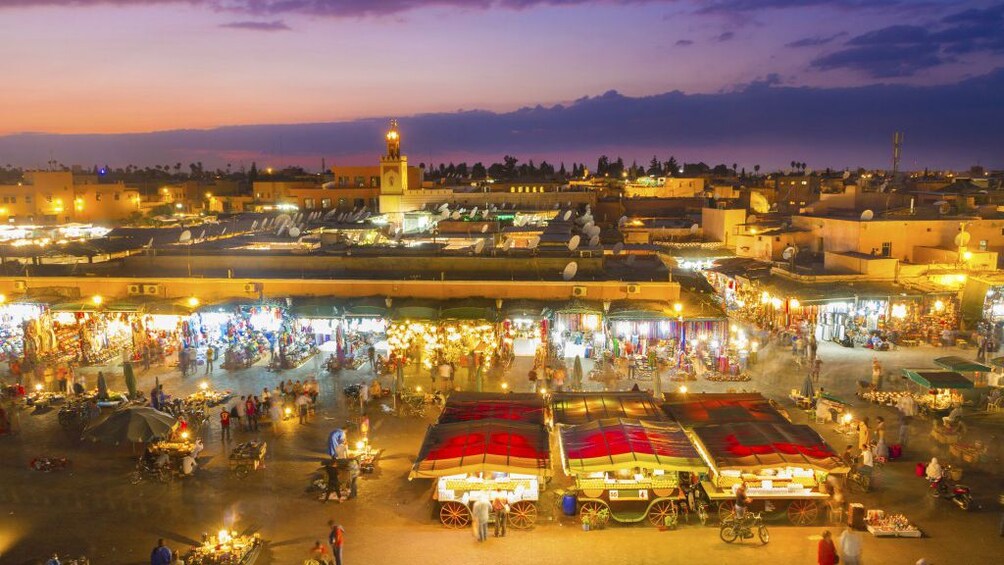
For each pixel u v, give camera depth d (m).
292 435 29.33
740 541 21.09
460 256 42.88
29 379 36.91
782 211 74.69
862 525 21.61
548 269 42.22
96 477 25.64
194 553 20.03
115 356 40.28
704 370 36.62
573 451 22.73
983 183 96.88
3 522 22.39
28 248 51.41
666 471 22.12
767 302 46.34
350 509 23.16
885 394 32.25
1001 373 33.28
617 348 37.19
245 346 38.88
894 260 43.59
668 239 65.94
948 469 24.22
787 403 32.44
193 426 30.31
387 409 32.28
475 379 35.78
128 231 63.12
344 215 78.00
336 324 40.06
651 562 20.02
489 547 20.86
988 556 20.06
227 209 119.50
